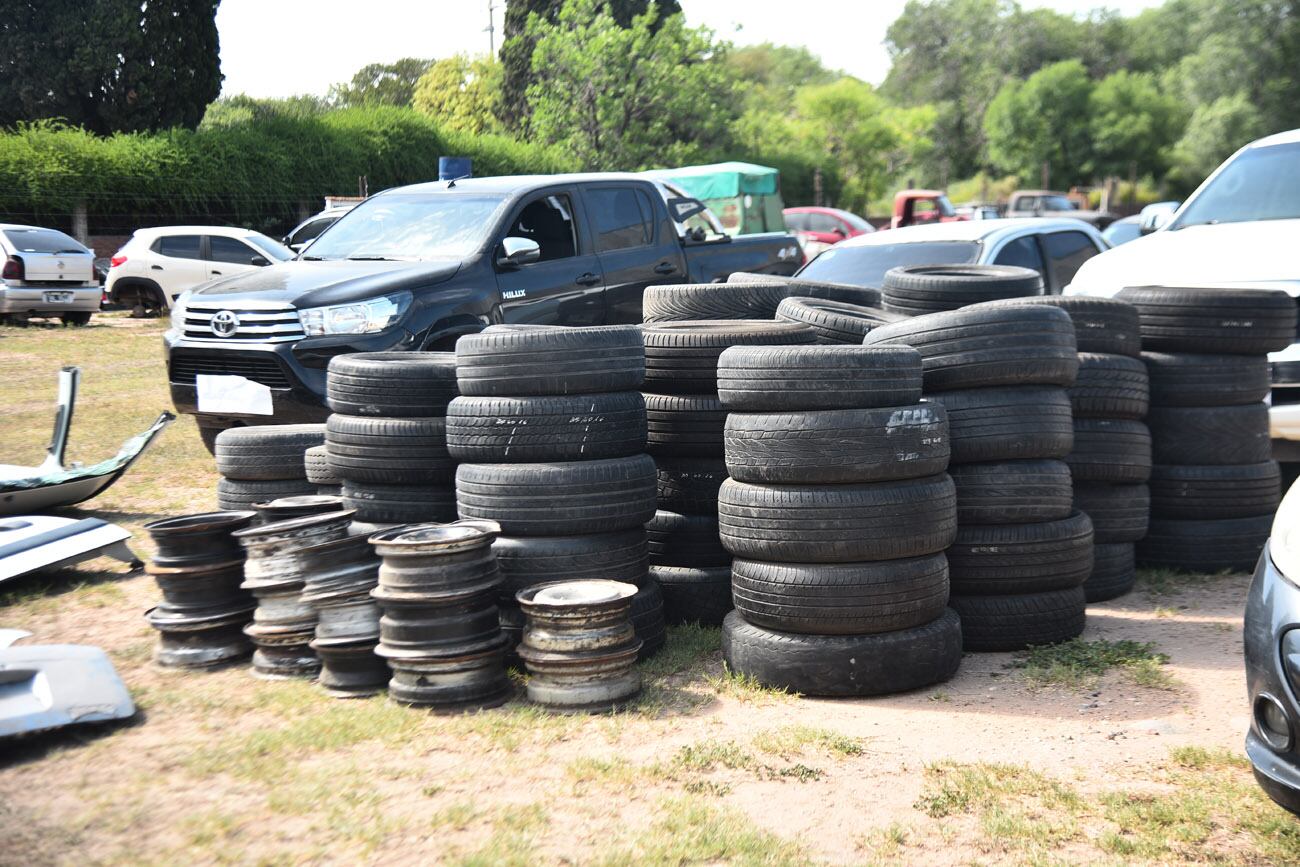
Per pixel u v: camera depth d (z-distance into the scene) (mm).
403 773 4250
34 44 33656
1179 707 5008
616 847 3680
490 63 49688
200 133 29500
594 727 4793
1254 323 7004
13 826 3789
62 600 6434
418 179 33094
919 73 104062
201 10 34719
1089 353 6750
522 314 9195
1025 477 5777
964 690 5316
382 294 8484
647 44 38344
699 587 6168
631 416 5625
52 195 26469
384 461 5816
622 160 37750
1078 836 3844
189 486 9281
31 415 12523
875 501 5156
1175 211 10211
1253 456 7172
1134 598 6785
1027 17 99438
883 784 4254
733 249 11562
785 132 63062
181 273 23094
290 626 5273
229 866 3545
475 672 4969
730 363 5344
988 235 10219
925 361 5855
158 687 5172
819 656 5152
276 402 8555
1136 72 98625
